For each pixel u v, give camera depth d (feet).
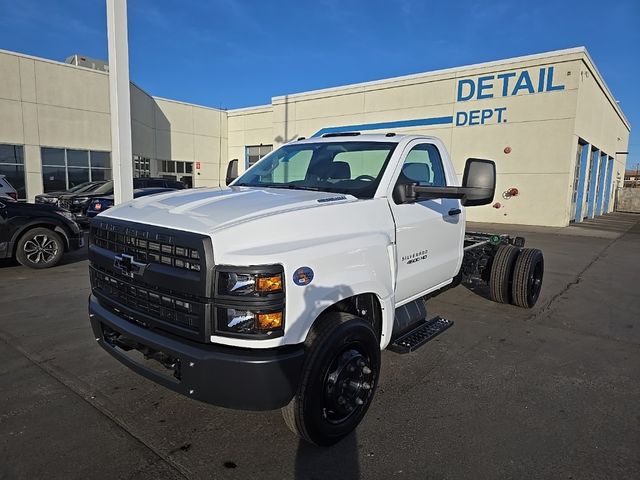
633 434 9.80
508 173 57.67
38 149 62.85
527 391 11.78
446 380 12.38
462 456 8.96
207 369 7.75
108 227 9.81
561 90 53.11
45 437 9.38
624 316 18.58
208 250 7.74
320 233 9.04
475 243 19.43
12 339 14.82
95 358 13.38
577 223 62.59
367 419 10.31
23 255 25.40
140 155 77.97
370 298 10.36
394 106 66.13
